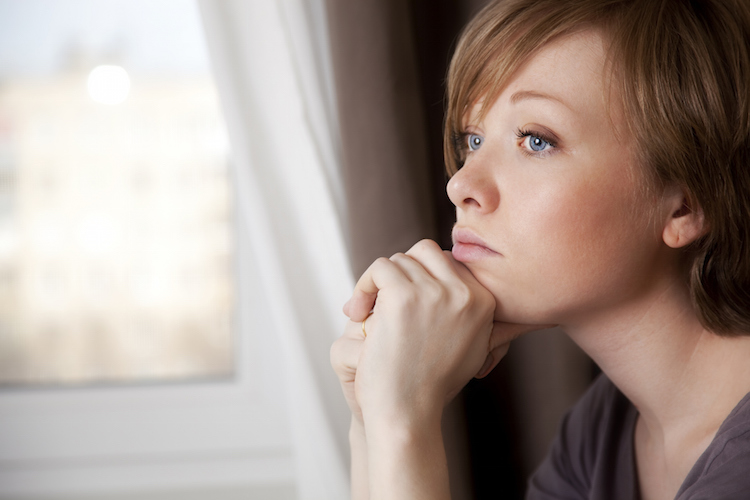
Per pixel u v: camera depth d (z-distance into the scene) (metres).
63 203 1.21
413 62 0.89
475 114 0.63
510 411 1.00
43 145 1.20
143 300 1.22
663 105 0.55
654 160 0.56
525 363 0.99
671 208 0.58
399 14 0.88
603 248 0.57
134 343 1.22
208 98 1.22
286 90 0.92
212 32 0.92
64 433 1.18
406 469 0.57
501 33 0.59
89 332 1.21
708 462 0.55
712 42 0.57
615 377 0.68
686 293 0.63
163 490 1.19
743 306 0.61
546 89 0.56
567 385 0.97
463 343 0.61
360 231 0.87
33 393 1.19
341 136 0.88
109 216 1.21
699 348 0.64
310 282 0.95
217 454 1.21
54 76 1.20
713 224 0.58
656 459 0.70
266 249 0.93
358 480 0.72
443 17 1.02
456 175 0.60
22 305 1.20
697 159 0.56
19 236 1.20
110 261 1.22
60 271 1.21
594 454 0.79
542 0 0.59
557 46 0.56
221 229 1.23
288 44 0.92
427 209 0.88
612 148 0.56
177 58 1.22
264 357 1.22
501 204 0.59
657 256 0.60
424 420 0.60
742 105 0.57
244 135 0.93
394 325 0.61
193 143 1.22
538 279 0.59
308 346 0.94
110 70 1.21
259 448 1.21
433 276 0.63
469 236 0.62
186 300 1.23
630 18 0.56
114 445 1.19
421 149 0.89
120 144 1.21
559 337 0.98
